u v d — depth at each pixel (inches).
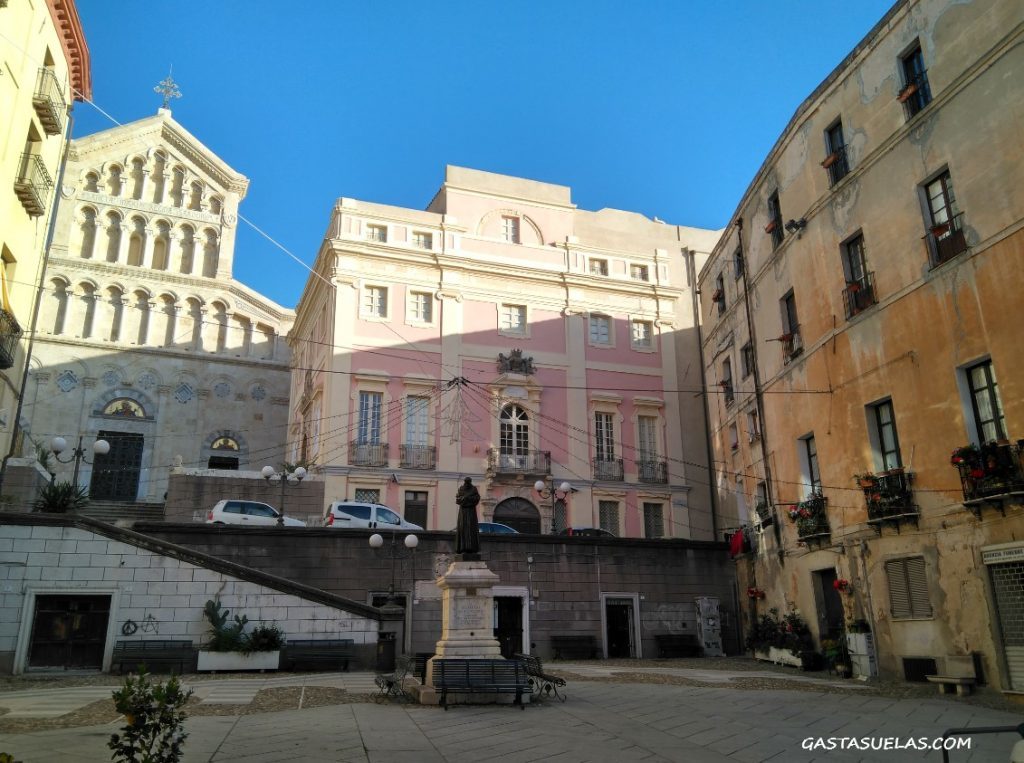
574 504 1311.5
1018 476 512.7
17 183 800.9
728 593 986.7
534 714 419.5
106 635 658.8
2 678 606.2
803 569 780.6
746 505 958.4
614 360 1421.0
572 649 900.6
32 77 838.5
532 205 1451.8
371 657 701.3
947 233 594.2
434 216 1359.5
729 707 458.6
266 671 662.5
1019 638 515.2
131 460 1524.4
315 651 683.4
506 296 1376.7
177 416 1581.0
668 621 954.1
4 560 651.5
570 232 1470.2
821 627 746.2
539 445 1318.9
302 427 1433.3
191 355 1609.3
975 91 572.7
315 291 1400.1
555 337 1393.9
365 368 1250.0
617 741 350.9
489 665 452.4
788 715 430.9
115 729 361.4
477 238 1389.0
